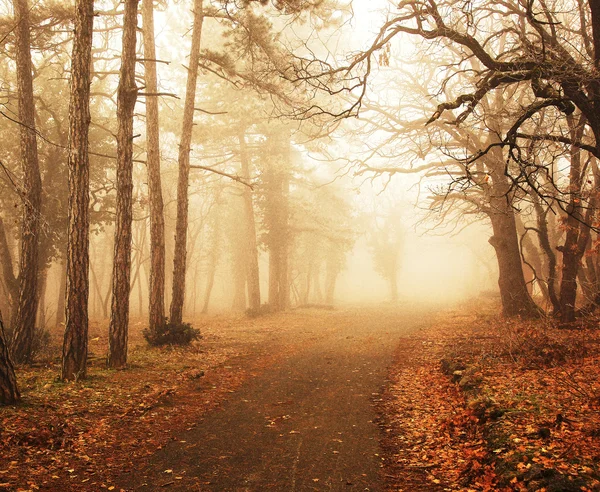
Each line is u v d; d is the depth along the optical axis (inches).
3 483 209.3
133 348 631.8
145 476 225.1
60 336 845.2
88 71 429.1
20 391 361.1
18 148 850.1
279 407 350.0
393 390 395.2
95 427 293.1
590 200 623.2
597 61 386.6
